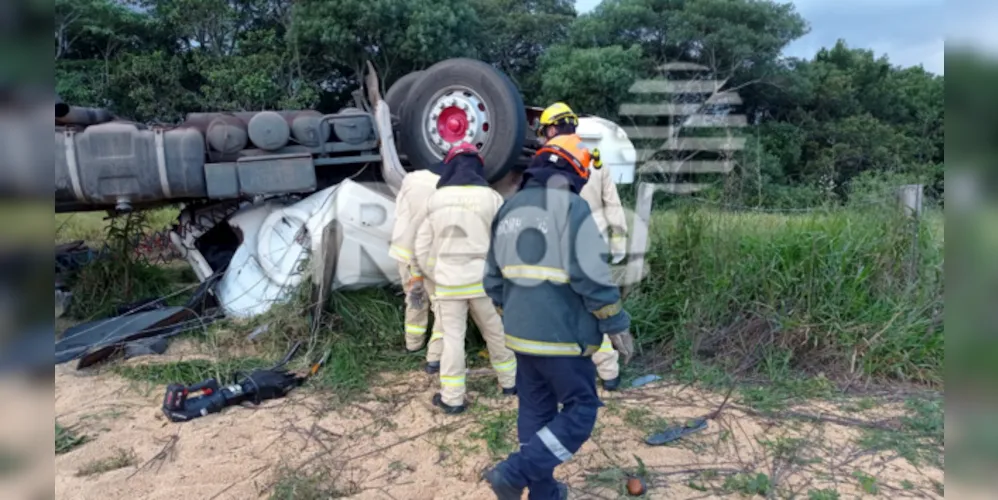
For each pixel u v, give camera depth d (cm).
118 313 591
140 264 660
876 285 512
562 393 283
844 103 2489
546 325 278
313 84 2222
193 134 556
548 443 272
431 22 2092
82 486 336
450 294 412
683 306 527
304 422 410
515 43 2766
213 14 2256
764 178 714
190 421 409
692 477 346
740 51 2334
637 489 329
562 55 2428
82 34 2330
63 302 599
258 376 444
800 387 455
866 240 529
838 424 405
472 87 579
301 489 332
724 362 488
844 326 489
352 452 374
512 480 274
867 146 2184
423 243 434
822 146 2311
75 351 495
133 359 500
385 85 2212
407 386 462
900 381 466
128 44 2394
